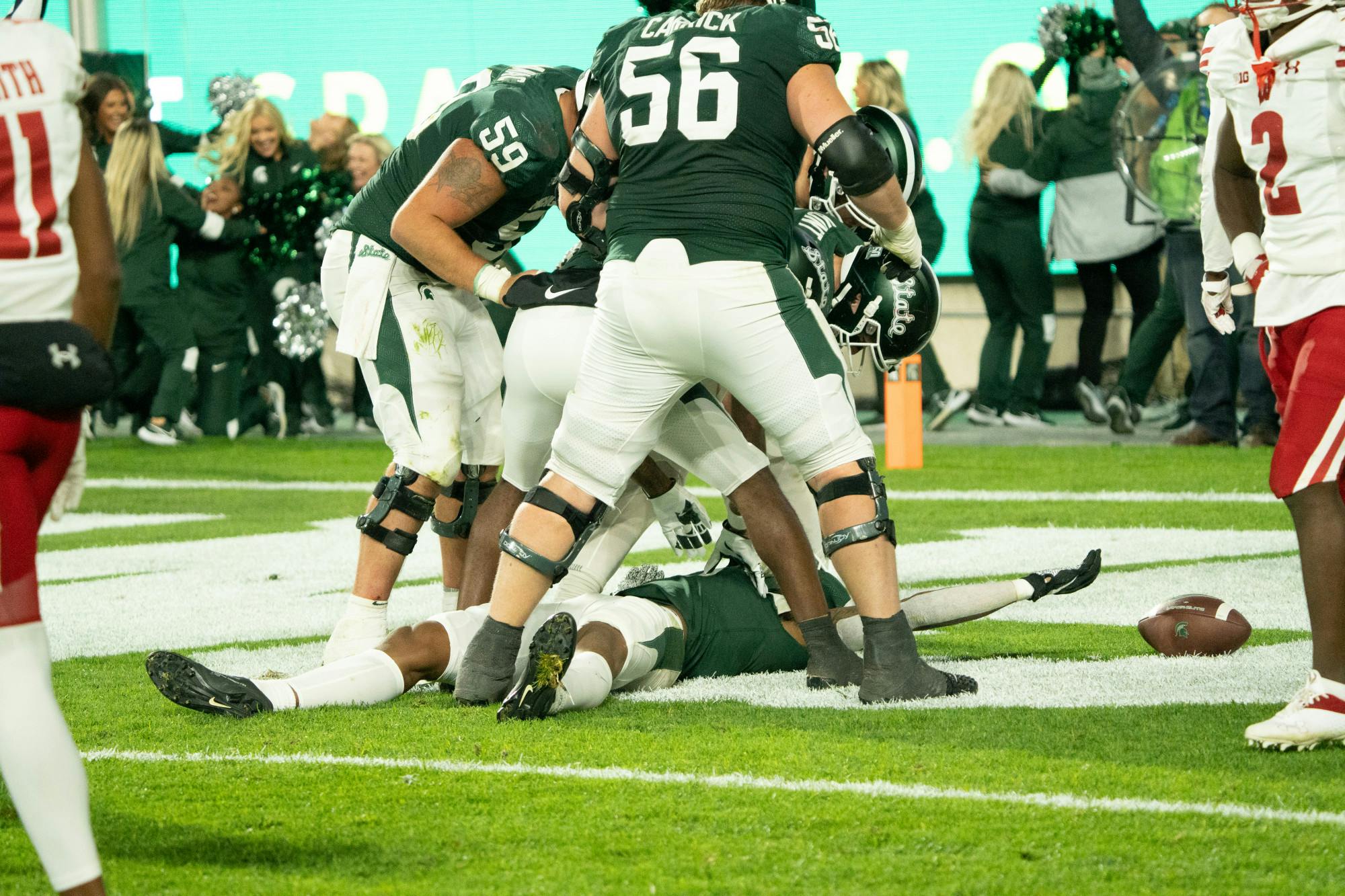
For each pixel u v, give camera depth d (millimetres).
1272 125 10547
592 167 12234
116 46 51125
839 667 12617
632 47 11883
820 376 11609
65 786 7293
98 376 7551
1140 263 39000
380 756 10594
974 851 8344
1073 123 38406
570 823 8984
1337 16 10320
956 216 47406
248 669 14047
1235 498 26359
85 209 7793
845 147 11477
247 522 26484
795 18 11734
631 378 11750
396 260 13727
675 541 13805
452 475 13688
